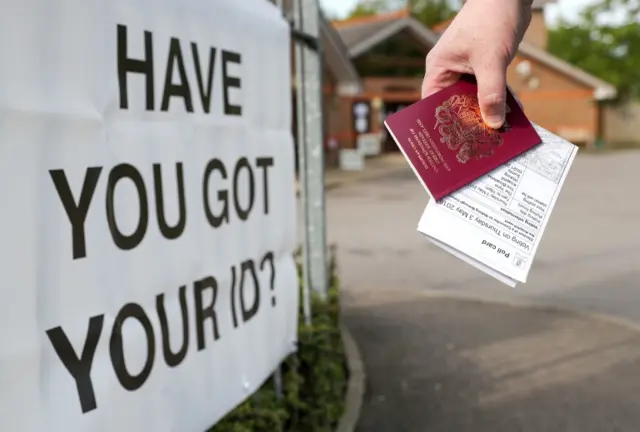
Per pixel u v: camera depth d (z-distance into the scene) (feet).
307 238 15.40
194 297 9.19
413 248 35.88
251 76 11.03
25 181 6.31
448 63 5.41
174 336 8.66
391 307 24.58
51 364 6.60
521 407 16.03
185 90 9.02
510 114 5.49
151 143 8.26
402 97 115.03
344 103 110.11
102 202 7.34
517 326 22.31
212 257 9.70
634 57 153.07
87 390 7.05
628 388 17.08
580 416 15.51
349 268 31.42
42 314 6.49
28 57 6.36
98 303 7.25
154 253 8.27
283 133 12.37
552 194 5.35
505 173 5.37
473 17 5.14
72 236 6.88
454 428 15.02
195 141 9.29
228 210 10.23
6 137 6.12
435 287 27.96
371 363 18.93
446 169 5.35
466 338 21.04
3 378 6.06
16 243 6.21
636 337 21.16
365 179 79.05
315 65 15.75
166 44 8.59
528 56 128.47
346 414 15.34
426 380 17.71
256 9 11.28
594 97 128.77
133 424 7.80
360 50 101.71
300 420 13.60
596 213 48.91
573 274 30.09
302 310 16.08
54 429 6.61
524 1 5.12
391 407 16.10
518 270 5.14
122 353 7.63
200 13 9.42
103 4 7.38
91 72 7.19
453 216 5.26
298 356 14.24
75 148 6.95
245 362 10.74
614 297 26.40
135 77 7.96
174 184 8.74
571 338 21.07
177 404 8.71
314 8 15.28
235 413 11.40
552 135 5.57
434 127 5.45
